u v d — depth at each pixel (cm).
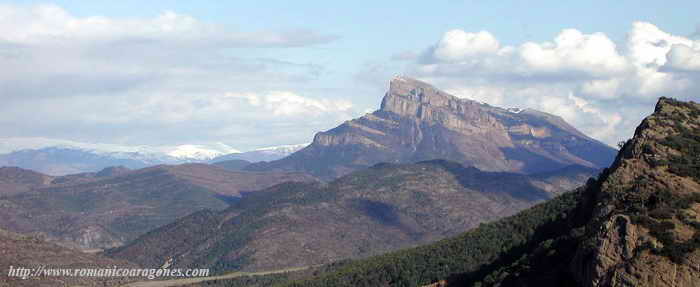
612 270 12419
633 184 14425
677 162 14438
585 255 13288
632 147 15712
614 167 16225
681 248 11969
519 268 17188
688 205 13038
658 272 11888
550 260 16238
